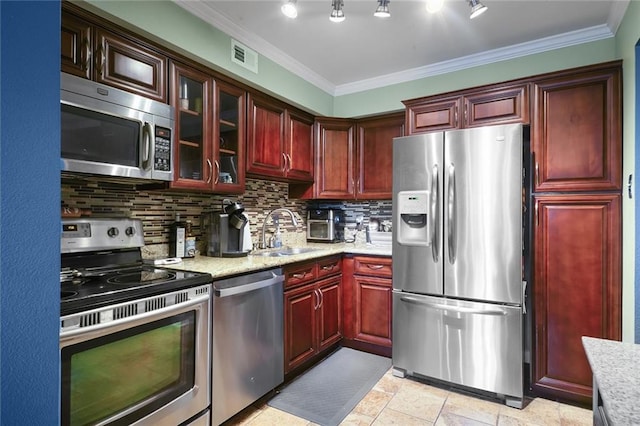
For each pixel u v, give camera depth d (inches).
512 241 85.7
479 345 88.8
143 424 58.8
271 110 111.7
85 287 58.9
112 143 67.1
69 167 60.2
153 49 76.7
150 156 73.1
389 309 113.3
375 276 116.1
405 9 86.0
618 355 35.8
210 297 71.7
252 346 82.4
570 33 97.3
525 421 79.0
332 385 96.4
